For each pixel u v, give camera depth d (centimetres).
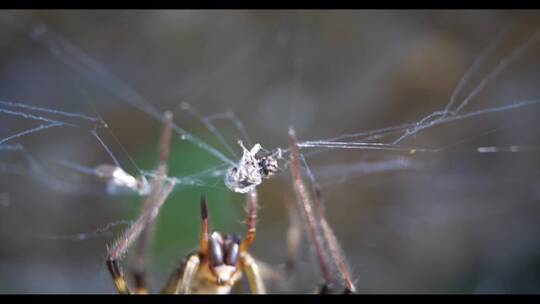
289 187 14
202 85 16
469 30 16
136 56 16
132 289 11
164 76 16
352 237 15
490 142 15
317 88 16
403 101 16
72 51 16
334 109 16
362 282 15
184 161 15
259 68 16
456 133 15
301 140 15
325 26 16
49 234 15
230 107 16
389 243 15
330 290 11
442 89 15
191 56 16
